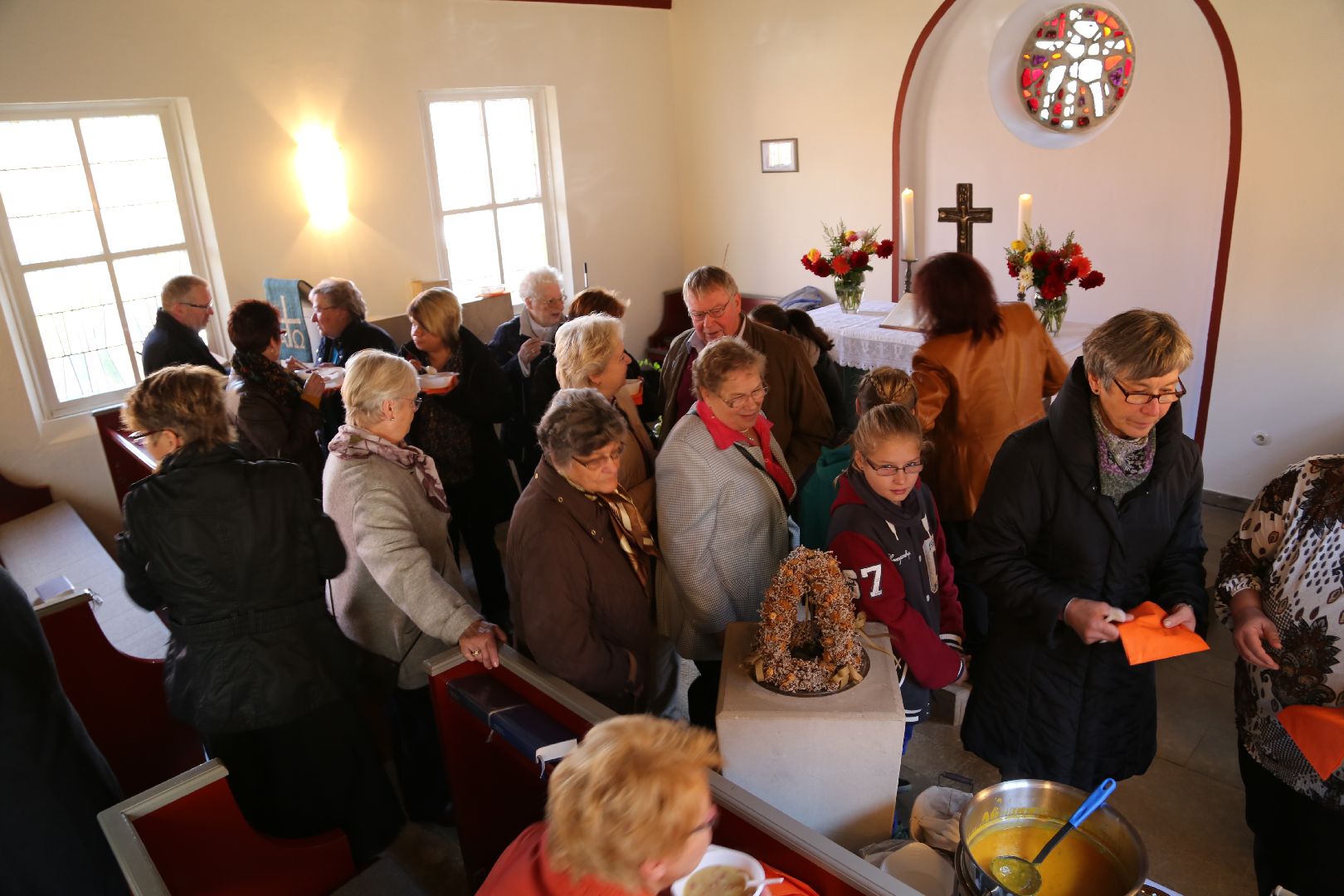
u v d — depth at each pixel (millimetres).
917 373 2775
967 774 2711
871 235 4816
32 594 3725
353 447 2186
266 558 2012
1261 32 4320
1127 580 1908
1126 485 1856
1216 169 4785
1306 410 4605
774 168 6742
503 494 3531
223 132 4938
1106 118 5266
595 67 6605
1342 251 4312
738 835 1512
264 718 2053
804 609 1812
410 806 2555
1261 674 1845
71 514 4520
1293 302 4520
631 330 7316
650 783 995
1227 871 2361
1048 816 1427
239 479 1978
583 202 6773
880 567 1899
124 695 2730
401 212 5812
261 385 3236
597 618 2045
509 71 6129
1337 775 1698
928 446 2523
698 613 2195
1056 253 4066
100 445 4758
